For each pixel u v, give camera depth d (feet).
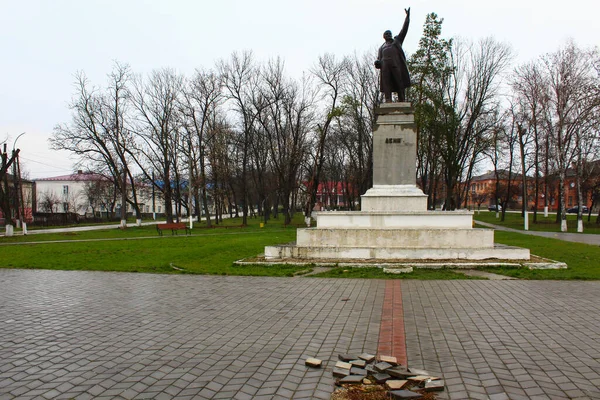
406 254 43.42
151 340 20.01
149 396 13.88
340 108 117.70
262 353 17.98
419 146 118.62
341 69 125.49
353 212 47.26
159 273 42.24
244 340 19.83
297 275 38.63
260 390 14.26
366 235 45.37
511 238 76.95
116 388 14.55
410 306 26.20
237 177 153.69
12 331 21.75
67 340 20.13
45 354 18.13
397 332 20.71
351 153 143.33
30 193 227.81
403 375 14.88
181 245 70.64
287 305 27.09
